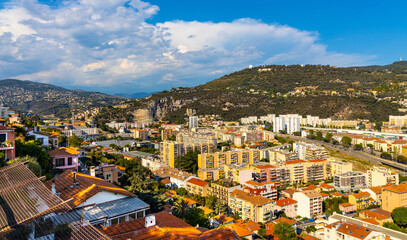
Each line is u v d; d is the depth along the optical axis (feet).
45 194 78.64
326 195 413.59
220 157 567.59
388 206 369.50
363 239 234.79
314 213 363.56
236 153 587.68
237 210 343.46
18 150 171.01
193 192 399.44
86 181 102.53
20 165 109.29
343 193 445.37
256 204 325.62
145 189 179.93
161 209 154.92
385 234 239.91
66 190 97.19
